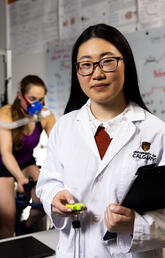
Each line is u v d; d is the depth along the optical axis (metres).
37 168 1.98
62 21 2.64
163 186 0.67
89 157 0.81
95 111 0.86
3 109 1.85
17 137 1.78
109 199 0.76
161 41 1.91
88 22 2.43
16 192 2.00
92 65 0.73
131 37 2.09
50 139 0.94
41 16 2.84
